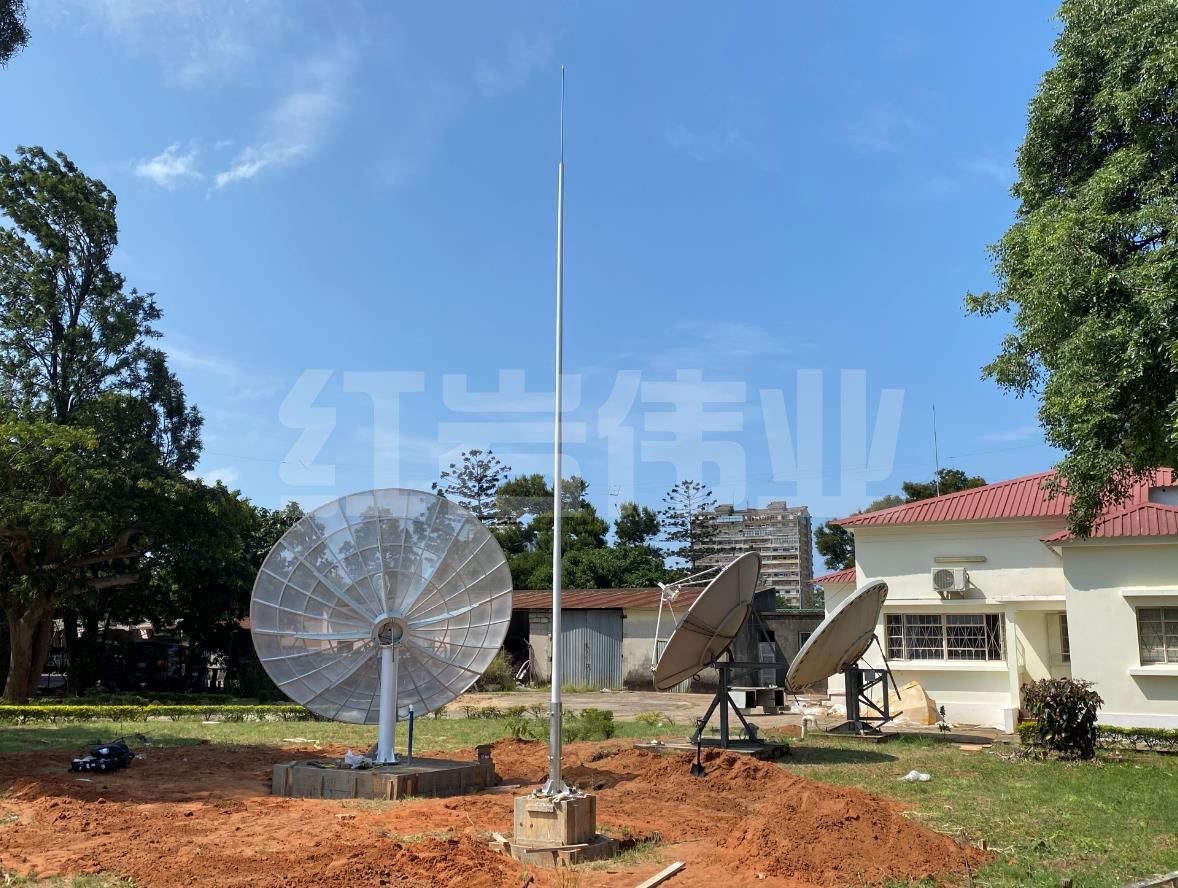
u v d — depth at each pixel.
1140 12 13.80
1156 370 13.03
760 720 23.36
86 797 11.98
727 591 16.17
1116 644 18.77
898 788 13.09
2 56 16.91
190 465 34.31
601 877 8.20
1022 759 16.12
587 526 61.75
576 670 36.91
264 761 16.31
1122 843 9.66
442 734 20.97
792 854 8.52
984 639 22.39
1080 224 13.77
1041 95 15.61
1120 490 14.97
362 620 14.05
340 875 7.91
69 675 34.97
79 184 31.62
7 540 29.27
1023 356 16.11
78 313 32.16
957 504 23.42
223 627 38.97
